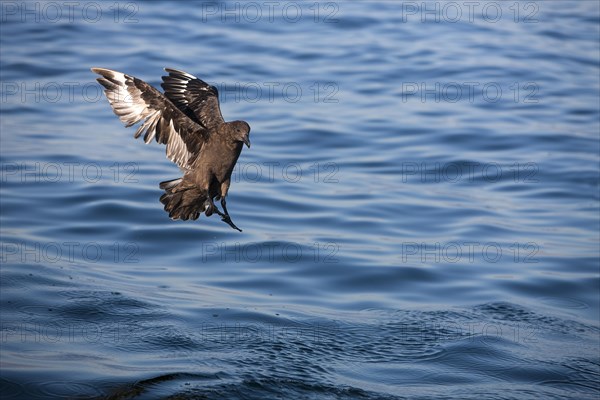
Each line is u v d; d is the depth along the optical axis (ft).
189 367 38.14
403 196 58.49
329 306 45.34
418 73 81.30
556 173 62.75
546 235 54.13
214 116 33.76
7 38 85.56
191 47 85.10
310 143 65.67
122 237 51.67
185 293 45.60
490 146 66.64
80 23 90.79
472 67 83.10
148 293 45.19
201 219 54.29
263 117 69.46
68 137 65.36
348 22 94.73
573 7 106.22
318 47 86.63
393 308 45.42
